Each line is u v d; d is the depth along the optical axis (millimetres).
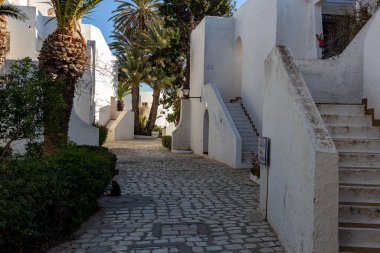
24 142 8820
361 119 6176
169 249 4730
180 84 23438
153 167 13078
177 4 20422
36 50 18094
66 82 8695
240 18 17062
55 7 8664
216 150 15641
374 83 6355
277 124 5289
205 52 18047
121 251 4637
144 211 6691
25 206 3738
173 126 32281
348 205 4430
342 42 9977
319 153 3555
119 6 29969
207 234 5359
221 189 9000
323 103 6902
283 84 5012
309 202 3676
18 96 6078
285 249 4621
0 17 9617
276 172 5320
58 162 5879
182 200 7664
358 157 5238
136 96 33469
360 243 4043
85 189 5688
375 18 6445
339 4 13586
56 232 4723
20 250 3693
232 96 18203
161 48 24188
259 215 6355
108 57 30734
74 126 13383
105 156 8570
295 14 12844
